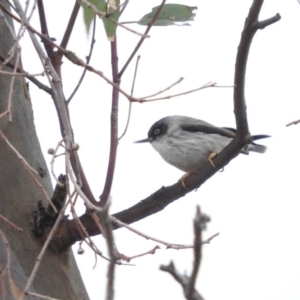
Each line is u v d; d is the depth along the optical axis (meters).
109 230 4.25
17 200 9.27
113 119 9.71
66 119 7.86
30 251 9.05
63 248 9.48
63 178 9.30
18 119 9.70
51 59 9.69
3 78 9.60
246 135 9.78
